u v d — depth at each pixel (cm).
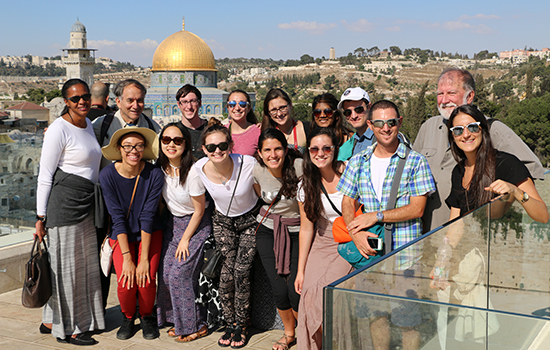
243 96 502
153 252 430
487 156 334
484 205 281
